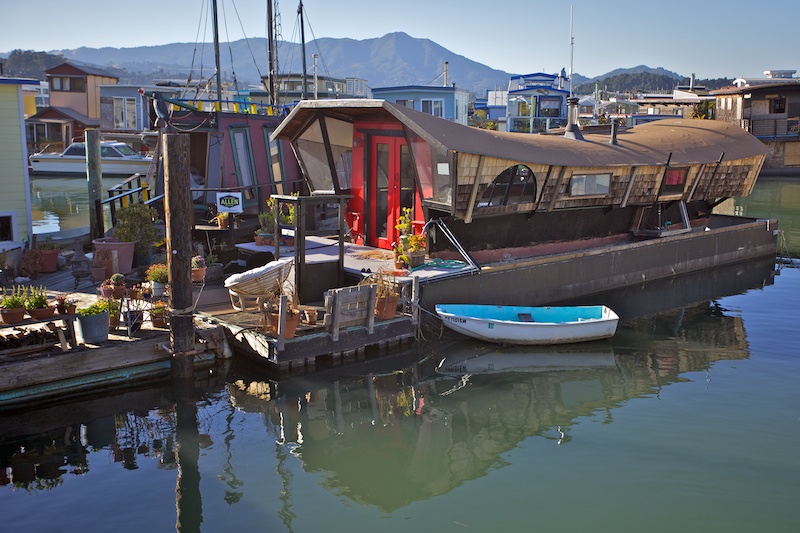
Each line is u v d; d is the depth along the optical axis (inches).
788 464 384.5
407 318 533.3
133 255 605.0
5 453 384.5
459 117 2295.8
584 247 756.6
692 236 819.4
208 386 468.4
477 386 490.3
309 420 431.8
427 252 606.5
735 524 330.0
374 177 660.7
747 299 723.4
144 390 460.4
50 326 451.2
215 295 571.8
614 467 382.3
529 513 339.3
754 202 1427.2
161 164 741.3
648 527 327.9
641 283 764.0
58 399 438.3
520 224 676.7
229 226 682.2
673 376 513.7
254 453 392.5
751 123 1941.4
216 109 890.1
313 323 500.7
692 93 2635.3
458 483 365.7
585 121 2348.7
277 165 832.9
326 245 659.4
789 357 553.6
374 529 325.1
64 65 2317.9
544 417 443.5
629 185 743.7
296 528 325.4
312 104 636.7
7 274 589.9
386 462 386.6
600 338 586.2
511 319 583.5
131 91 2169.0
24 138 676.1
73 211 1210.0
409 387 485.1
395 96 2230.6
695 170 809.5
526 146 642.2
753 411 452.8
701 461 388.2
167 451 392.2
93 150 721.0
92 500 344.8
